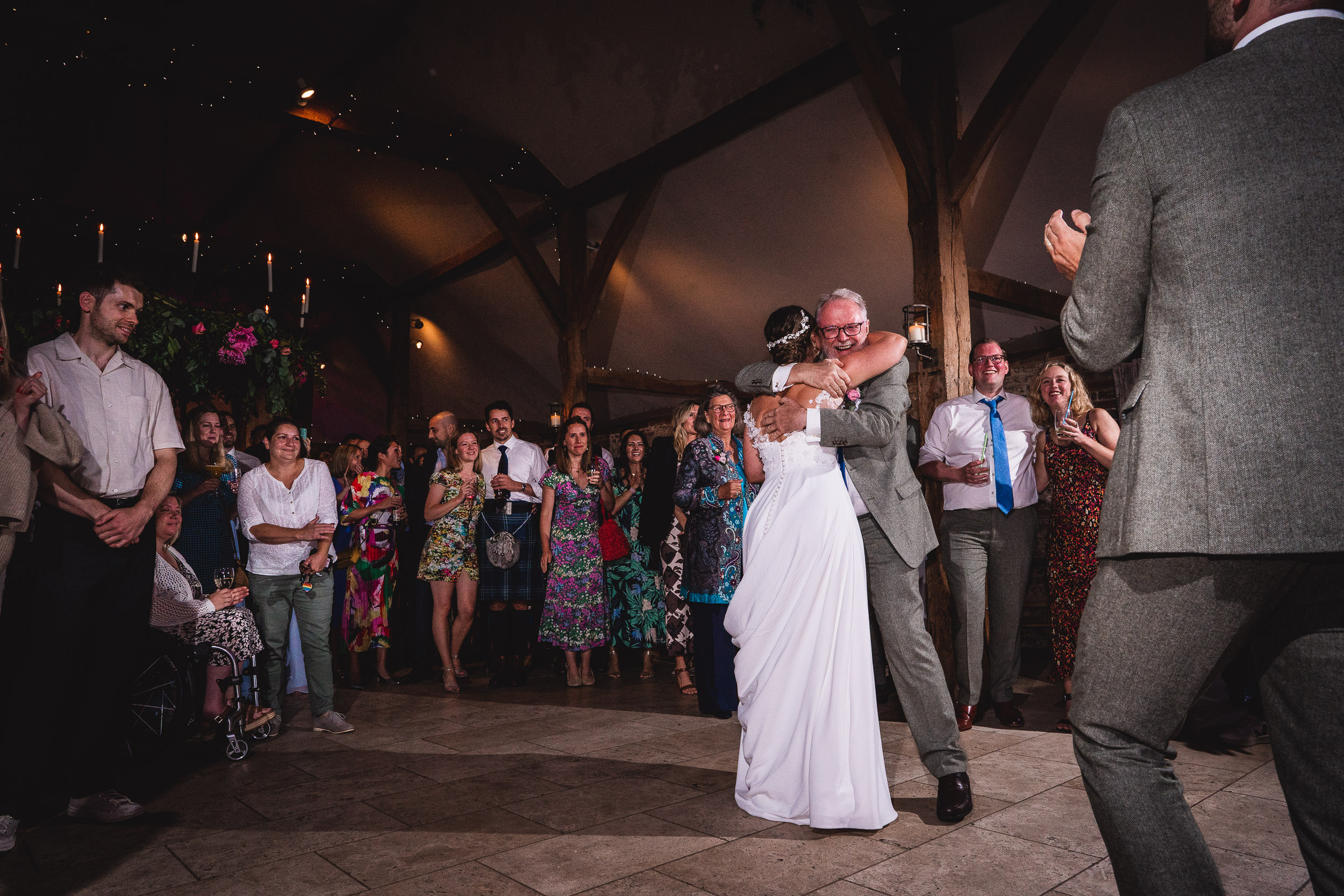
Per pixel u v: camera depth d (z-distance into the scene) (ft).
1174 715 3.59
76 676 9.03
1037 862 6.73
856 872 6.59
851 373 8.27
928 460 12.57
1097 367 3.96
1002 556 11.88
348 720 13.43
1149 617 3.53
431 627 17.94
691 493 13.15
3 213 25.95
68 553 8.16
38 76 23.82
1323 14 3.47
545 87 22.00
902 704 8.17
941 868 6.64
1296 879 6.27
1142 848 3.53
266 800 8.97
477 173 24.18
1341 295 3.13
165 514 10.98
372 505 17.24
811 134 18.65
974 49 15.55
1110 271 3.74
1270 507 3.15
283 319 32.89
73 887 6.72
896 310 21.91
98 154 29.04
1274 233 3.24
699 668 13.23
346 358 38.88
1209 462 3.30
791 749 7.89
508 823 8.00
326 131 21.90
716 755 10.51
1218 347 3.33
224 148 28.17
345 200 29.43
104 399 8.65
